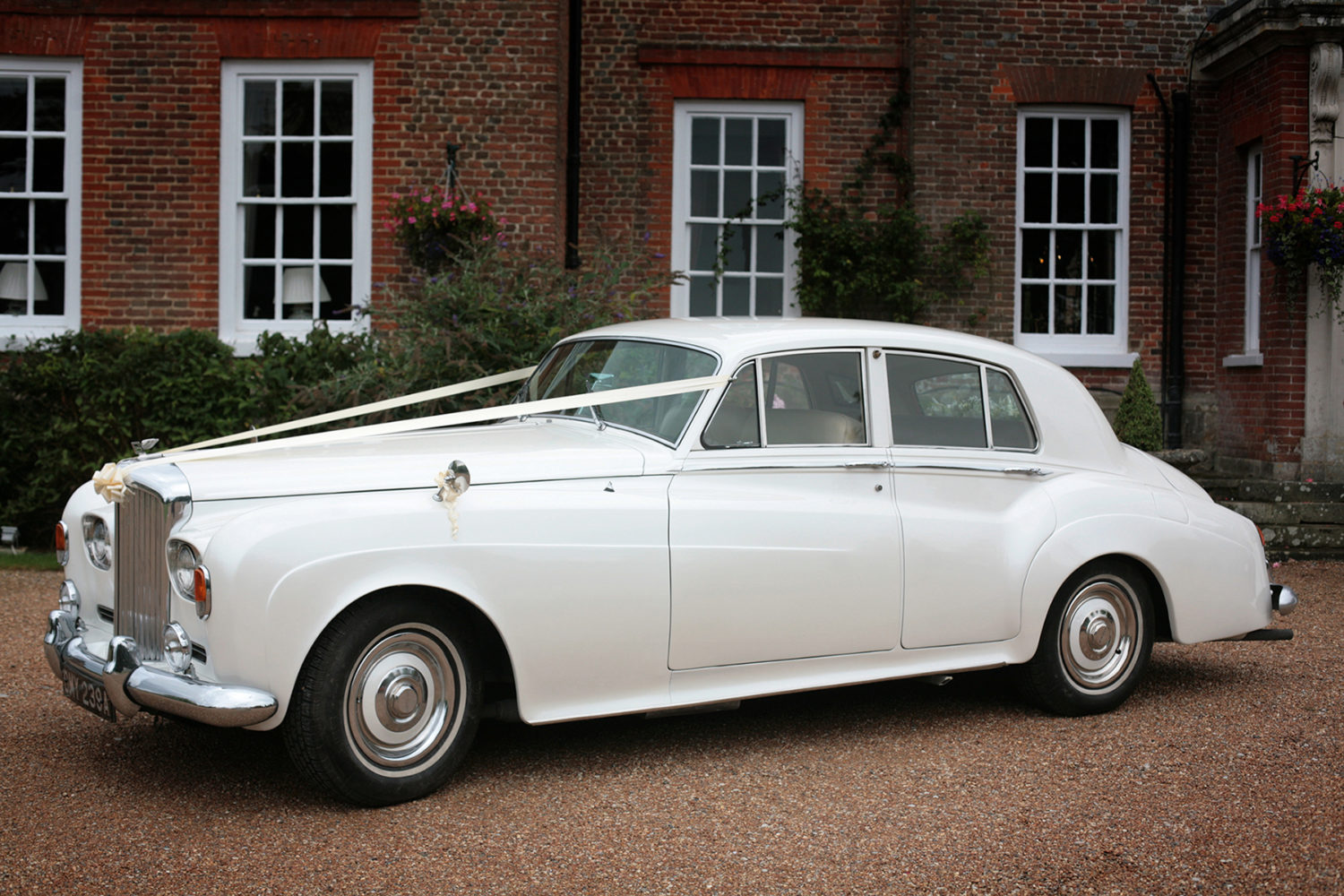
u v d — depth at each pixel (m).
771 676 4.40
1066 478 5.01
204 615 3.57
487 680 4.19
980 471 4.79
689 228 11.49
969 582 4.66
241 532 3.59
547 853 3.44
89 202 10.41
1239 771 4.20
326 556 3.62
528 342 8.33
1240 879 3.26
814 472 4.47
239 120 10.43
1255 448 10.58
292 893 3.16
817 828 3.65
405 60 10.28
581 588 4.01
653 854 3.44
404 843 3.51
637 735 4.66
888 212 11.12
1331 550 9.10
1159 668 5.82
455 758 3.93
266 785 4.03
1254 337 10.98
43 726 4.69
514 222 10.33
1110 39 11.41
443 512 3.83
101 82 10.38
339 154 10.45
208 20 10.33
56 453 9.01
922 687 5.44
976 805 3.86
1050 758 4.36
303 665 3.66
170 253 10.42
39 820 3.69
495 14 10.30
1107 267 11.64
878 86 11.45
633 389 4.44
